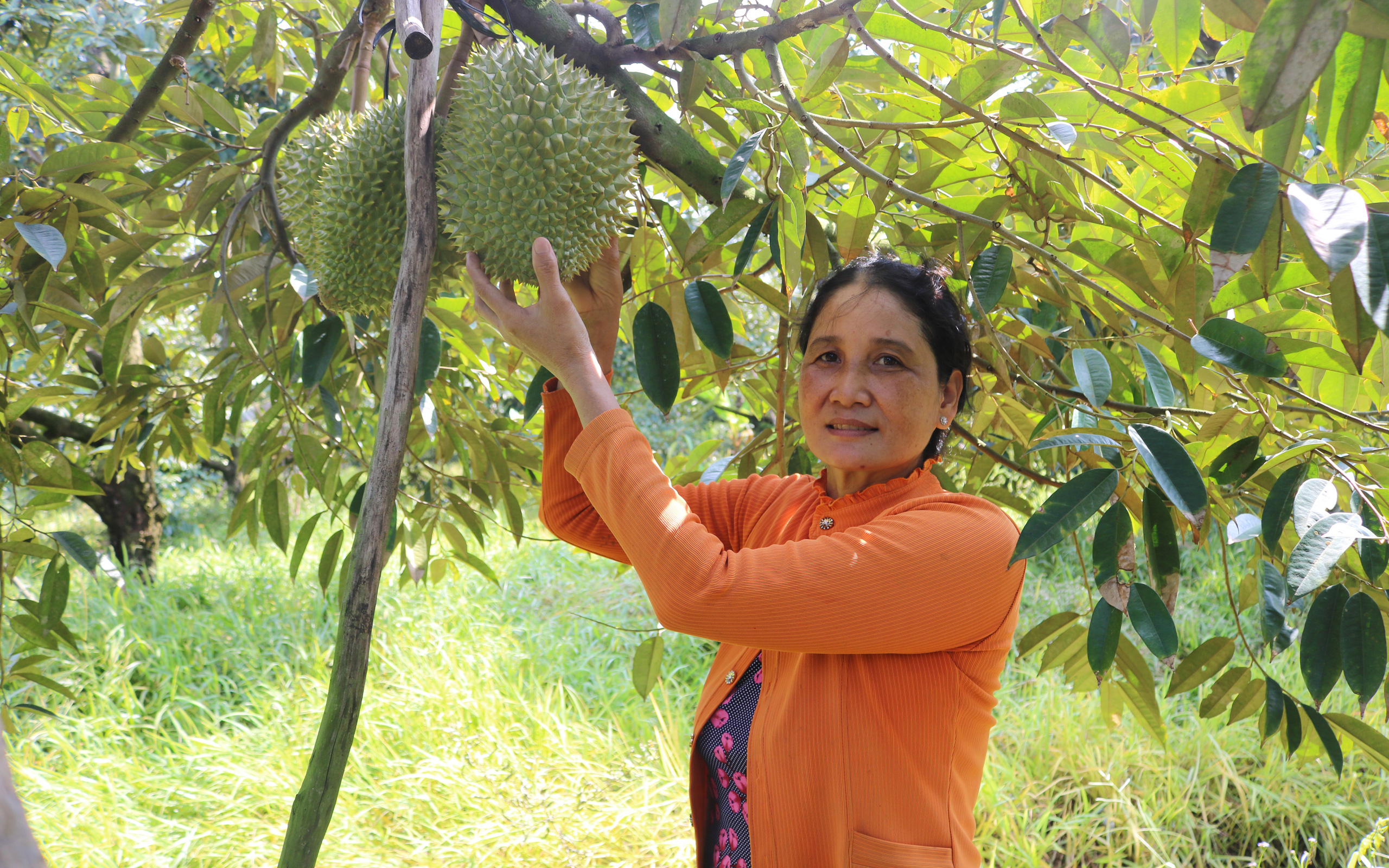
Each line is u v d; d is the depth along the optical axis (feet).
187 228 6.82
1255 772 11.46
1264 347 3.30
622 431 3.34
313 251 4.09
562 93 3.44
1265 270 3.25
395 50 5.81
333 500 6.75
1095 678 5.72
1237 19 2.69
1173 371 4.85
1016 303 4.85
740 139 5.33
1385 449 3.95
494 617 16.15
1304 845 10.82
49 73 11.97
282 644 14.94
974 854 3.67
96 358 10.76
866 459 3.64
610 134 3.57
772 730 3.53
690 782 4.17
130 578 16.75
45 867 1.16
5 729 9.84
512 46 3.50
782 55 4.78
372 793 10.83
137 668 13.70
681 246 4.59
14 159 9.43
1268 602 4.19
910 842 3.38
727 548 4.55
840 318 3.64
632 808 10.61
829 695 3.43
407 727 12.09
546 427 4.08
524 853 9.92
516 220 3.40
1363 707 3.79
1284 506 3.61
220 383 6.41
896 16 4.00
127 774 10.76
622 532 3.28
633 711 12.95
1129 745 11.80
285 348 6.37
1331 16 2.37
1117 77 3.94
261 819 10.31
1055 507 3.20
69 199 4.91
